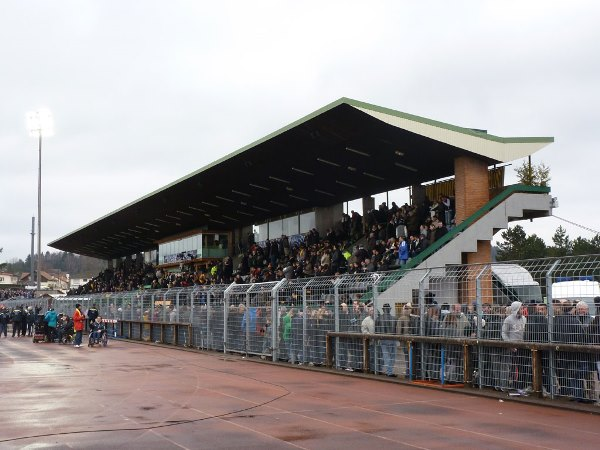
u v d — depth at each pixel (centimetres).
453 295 1566
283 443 962
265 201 4278
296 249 3900
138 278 6303
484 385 1452
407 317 1669
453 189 3083
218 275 4588
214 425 1103
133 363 2252
